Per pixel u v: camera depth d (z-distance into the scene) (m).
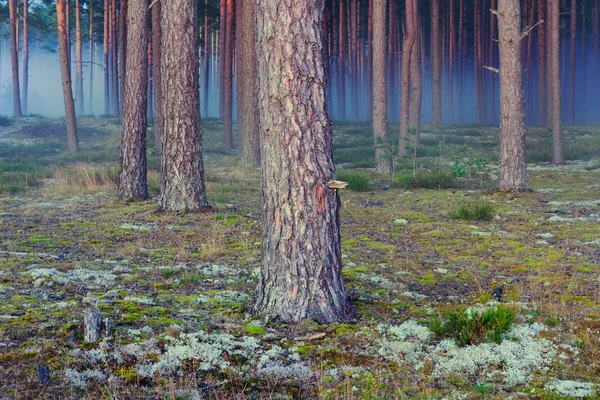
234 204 13.87
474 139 32.72
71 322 4.98
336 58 49.75
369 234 10.73
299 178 5.42
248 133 23.77
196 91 12.03
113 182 17.58
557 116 22.66
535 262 8.48
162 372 4.18
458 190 16.98
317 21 5.45
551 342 5.01
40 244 8.95
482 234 10.55
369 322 5.52
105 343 4.50
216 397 3.82
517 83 15.02
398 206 14.23
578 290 6.93
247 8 23.05
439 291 6.98
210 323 5.36
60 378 3.97
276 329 5.26
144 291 6.45
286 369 4.32
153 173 19.41
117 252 8.59
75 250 8.63
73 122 30.14
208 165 25.14
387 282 7.24
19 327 4.77
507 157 15.25
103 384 3.94
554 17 22.23
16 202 14.42
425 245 9.84
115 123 40.88
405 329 5.34
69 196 15.38
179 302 6.07
